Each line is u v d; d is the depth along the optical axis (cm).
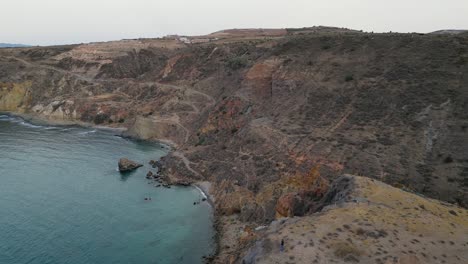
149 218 6209
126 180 7838
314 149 6875
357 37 9550
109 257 5084
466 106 6544
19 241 5403
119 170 8400
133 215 6297
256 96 9700
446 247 3494
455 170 5591
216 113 9831
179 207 6638
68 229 5778
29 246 5288
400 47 8550
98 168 8512
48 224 5909
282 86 9194
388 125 6875
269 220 5700
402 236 3588
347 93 8000
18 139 10688
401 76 7750
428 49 8112
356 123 7219
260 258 3375
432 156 5984
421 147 6203
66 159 9062
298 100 8550
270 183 6506
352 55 8969
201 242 5516
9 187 7275
